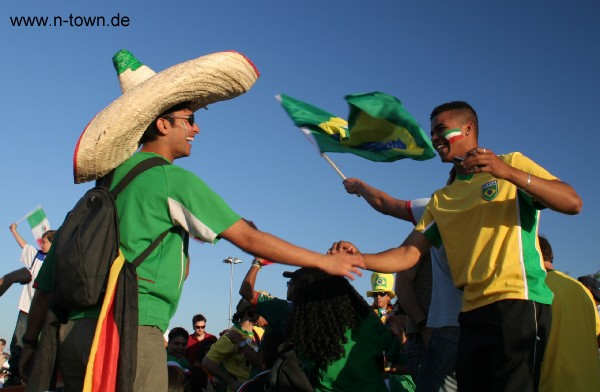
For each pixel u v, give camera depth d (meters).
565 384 4.48
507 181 3.54
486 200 3.57
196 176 3.04
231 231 2.99
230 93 3.26
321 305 4.28
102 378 2.64
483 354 3.37
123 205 2.99
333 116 4.77
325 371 4.25
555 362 4.53
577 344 4.54
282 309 5.15
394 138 4.34
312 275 4.36
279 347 4.34
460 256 3.63
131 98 3.00
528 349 3.21
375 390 4.24
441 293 4.18
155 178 3.02
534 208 3.50
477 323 3.38
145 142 3.31
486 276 3.39
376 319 4.43
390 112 4.16
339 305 4.27
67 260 2.75
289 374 4.21
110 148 3.02
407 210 4.67
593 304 4.70
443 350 4.06
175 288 3.04
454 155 3.87
